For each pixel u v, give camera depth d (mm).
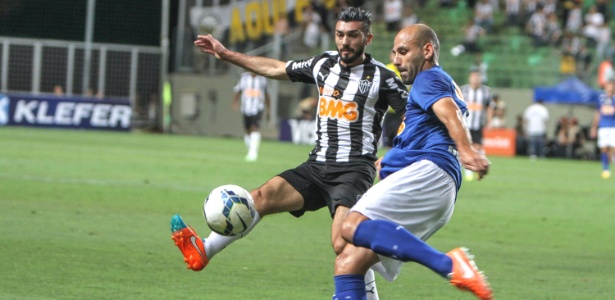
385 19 94875
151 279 19391
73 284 18453
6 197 32531
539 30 93062
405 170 14383
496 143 83562
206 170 48125
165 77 92750
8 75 88438
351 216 14133
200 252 16234
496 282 20797
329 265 22172
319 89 17719
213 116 93438
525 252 25719
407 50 14734
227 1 93438
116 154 56906
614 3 97438
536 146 80688
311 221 30750
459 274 13117
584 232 30578
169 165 50375
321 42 92625
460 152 13555
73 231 25531
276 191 17141
